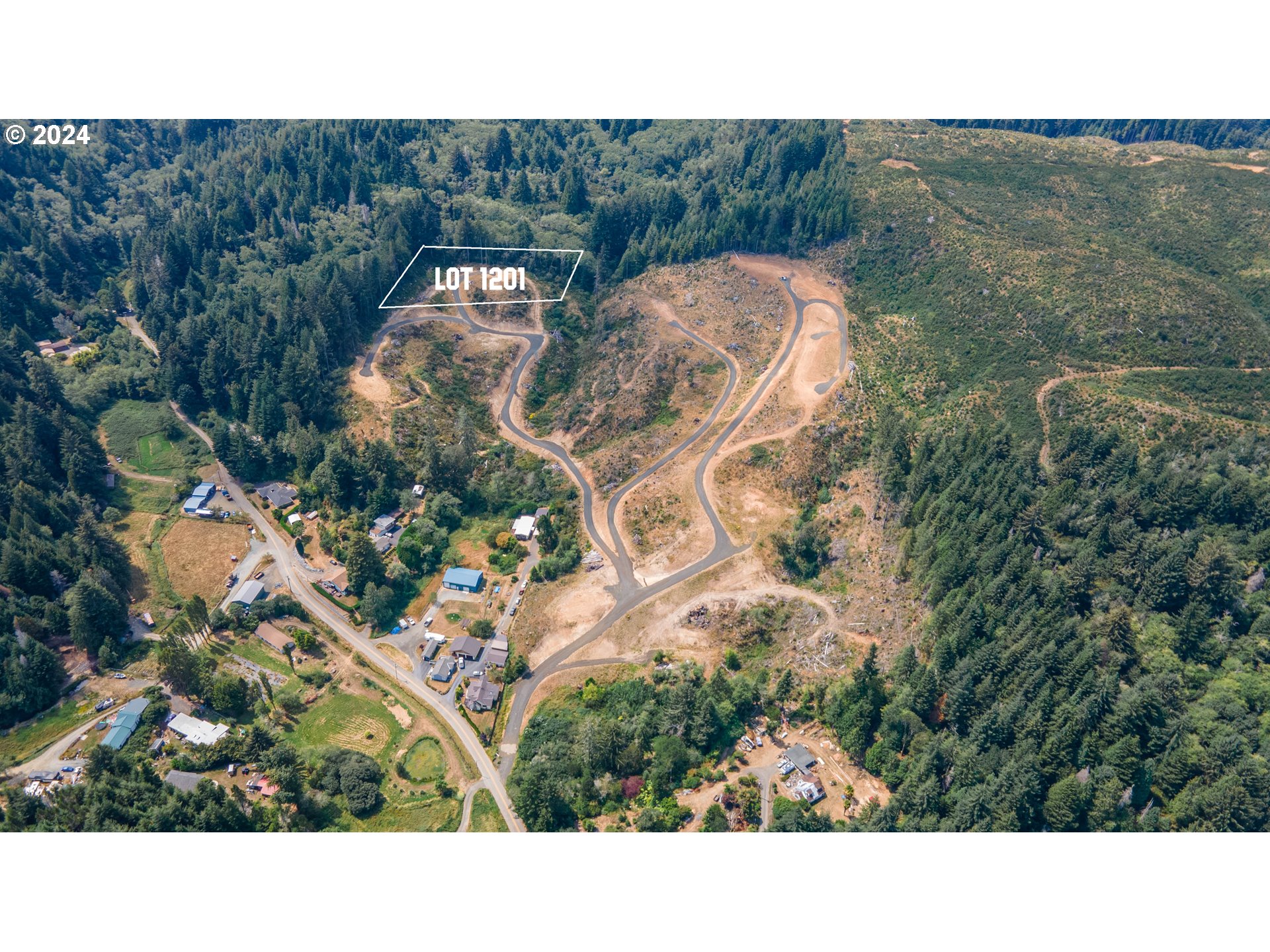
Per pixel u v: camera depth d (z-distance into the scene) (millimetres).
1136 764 121500
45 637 154375
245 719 147000
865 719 140375
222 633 165625
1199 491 166500
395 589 180625
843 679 154625
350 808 133625
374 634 171125
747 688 148125
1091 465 186875
